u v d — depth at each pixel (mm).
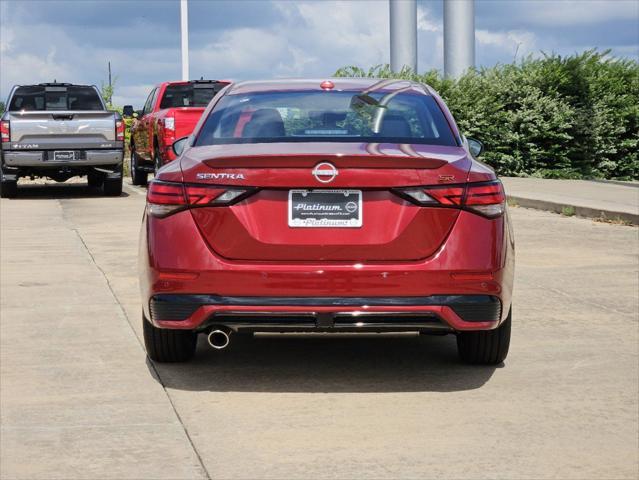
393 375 6012
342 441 4777
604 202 15461
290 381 5871
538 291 8734
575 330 7199
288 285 5344
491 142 21688
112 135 18859
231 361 6359
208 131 6117
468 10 25516
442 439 4809
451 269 5387
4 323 7422
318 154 5328
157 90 21188
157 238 5523
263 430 4945
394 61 27172
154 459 4531
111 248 11477
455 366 6223
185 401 5445
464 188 5441
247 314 5387
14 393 5586
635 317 7641
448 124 6172
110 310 7906
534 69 22125
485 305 5477
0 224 14094
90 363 6254
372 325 5406
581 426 5008
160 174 5664
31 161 18594
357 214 5371
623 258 10656
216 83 21062
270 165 5363
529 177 21531
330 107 6254
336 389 5695
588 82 21797
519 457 4551
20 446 4711
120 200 18422
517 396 5539
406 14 27000
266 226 5391
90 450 4652
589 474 4340
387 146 5715
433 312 5395
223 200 5406
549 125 21375
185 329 5516
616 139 22031
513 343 6816
